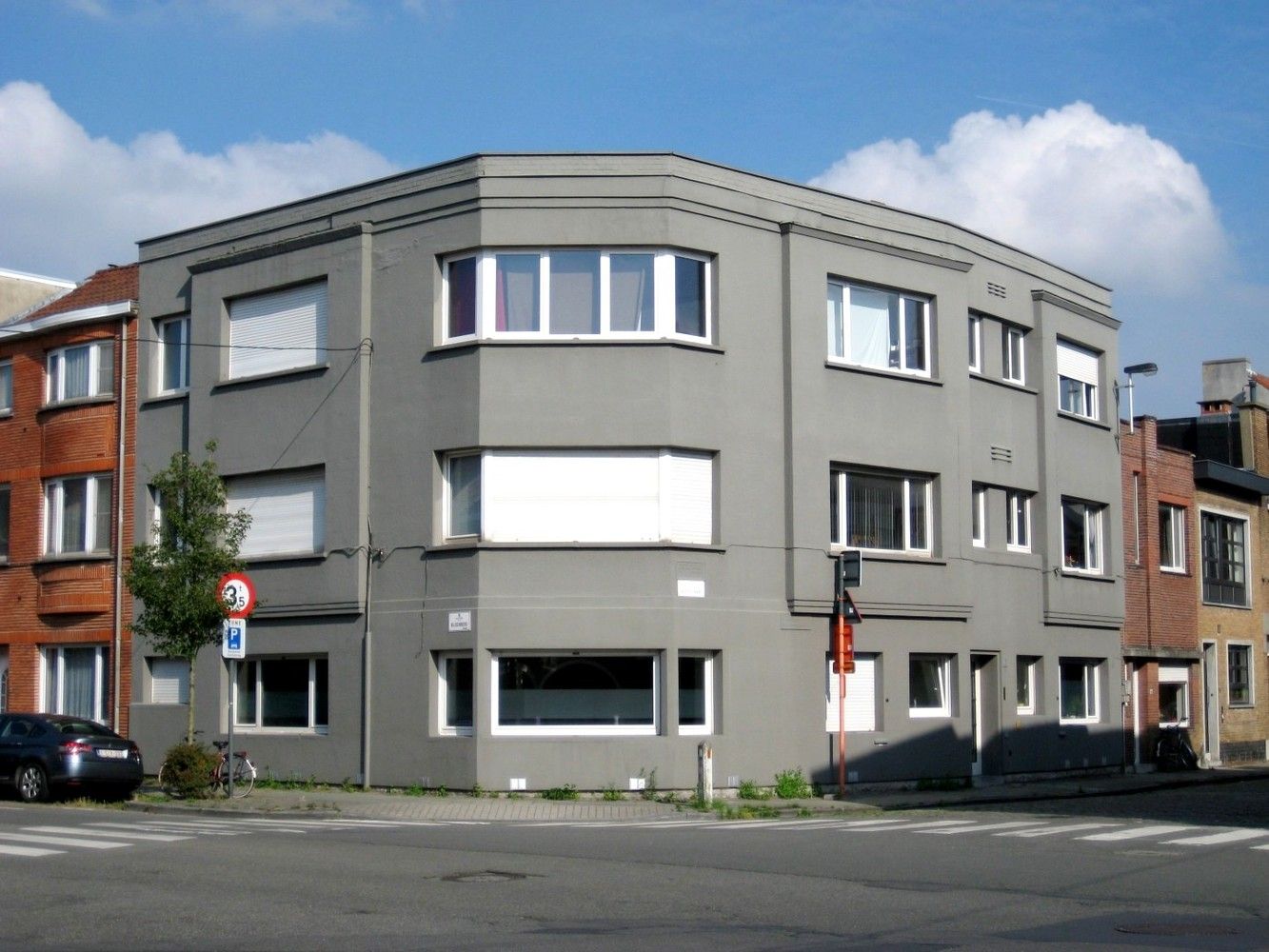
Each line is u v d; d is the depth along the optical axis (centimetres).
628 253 2455
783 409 2566
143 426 2941
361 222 2595
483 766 2353
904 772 2678
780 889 1274
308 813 2108
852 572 2455
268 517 2697
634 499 2425
